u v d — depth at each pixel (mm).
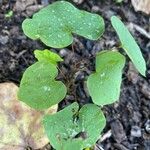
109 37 203
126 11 213
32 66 159
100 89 152
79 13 168
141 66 156
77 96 187
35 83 158
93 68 192
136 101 193
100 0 212
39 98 157
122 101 191
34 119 170
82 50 196
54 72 160
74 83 188
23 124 169
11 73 186
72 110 156
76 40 198
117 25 155
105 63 158
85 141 152
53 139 151
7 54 189
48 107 157
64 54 193
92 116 156
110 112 188
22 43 192
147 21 214
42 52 166
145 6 214
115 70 154
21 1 201
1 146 165
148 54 206
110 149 182
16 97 171
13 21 196
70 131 153
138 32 210
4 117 168
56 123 153
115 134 185
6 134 167
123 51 201
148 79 199
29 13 200
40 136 169
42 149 173
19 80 184
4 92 171
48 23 164
